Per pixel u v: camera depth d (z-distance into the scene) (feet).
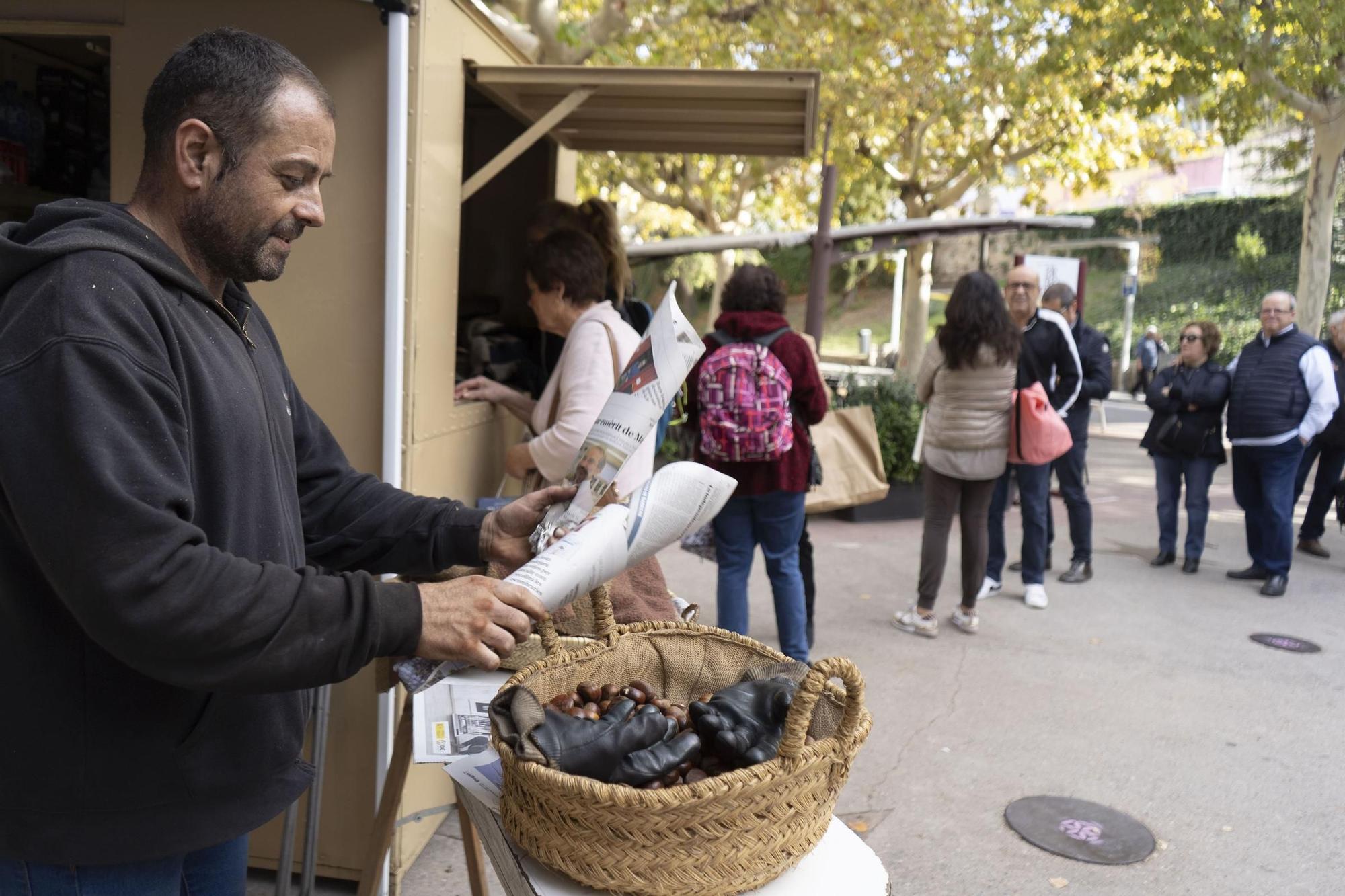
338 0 8.07
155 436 3.87
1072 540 21.29
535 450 9.29
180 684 3.92
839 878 4.47
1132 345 89.45
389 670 7.44
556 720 4.31
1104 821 11.10
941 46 37.93
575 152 15.33
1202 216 87.25
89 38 9.36
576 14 28.94
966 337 15.65
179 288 4.35
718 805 3.96
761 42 31.89
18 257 3.92
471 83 10.12
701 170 48.03
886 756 12.57
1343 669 16.21
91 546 3.66
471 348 11.91
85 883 4.39
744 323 13.21
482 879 8.05
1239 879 10.07
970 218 25.62
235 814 4.63
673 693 5.48
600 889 4.19
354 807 8.98
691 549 14.48
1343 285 68.18
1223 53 33.50
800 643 13.85
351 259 8.36
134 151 8.43
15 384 3.75
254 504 4.60
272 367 5.20
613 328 9.59
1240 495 21.56
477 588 4.42
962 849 10.48
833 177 24.44
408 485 8.57
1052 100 41.60
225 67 4.29
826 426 17.16
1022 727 13.58
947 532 17.06
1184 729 13.66
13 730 4.21
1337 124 40.47
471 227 14.61
